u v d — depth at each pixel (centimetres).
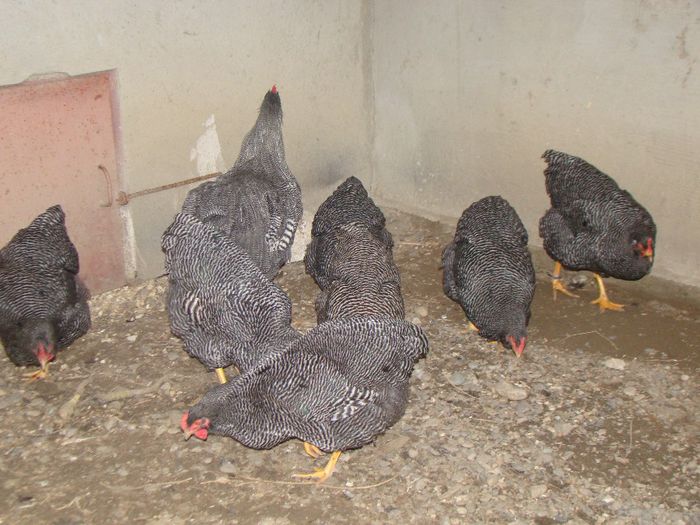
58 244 143
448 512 109
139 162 158
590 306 160
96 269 161
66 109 146
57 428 127
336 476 116
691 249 160
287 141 185
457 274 149
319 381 109
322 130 192
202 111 165
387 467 118
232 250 130
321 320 135
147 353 146
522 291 140
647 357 142
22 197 146
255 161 159
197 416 108
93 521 108
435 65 186
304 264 171
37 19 136
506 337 133
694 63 147
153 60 153
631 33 153
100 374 140
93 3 142
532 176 178
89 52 144
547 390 134
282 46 175
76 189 152
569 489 112
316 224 157
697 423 125
